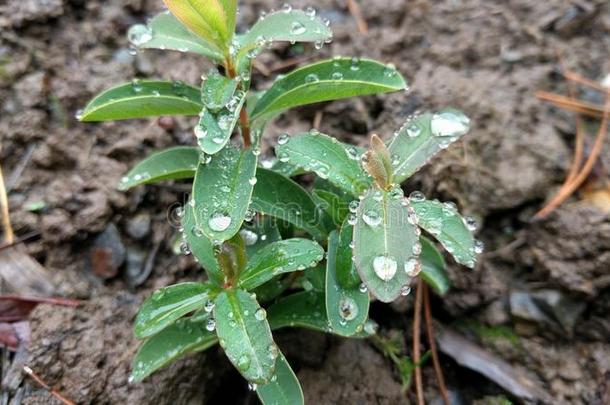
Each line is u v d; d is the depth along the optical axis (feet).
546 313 0.93
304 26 0.78
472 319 0.95
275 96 0.79
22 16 1.04
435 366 0.91
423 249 0.85
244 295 0.73
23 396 0.84
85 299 0.91
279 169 0.86
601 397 0.88
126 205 0.96
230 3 0.75
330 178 0.75
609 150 1.03
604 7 1.15
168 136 1.02
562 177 1.00
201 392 0.87
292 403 0.74
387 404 0.89
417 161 0.76
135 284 0.94
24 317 0.89
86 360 0.86
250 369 0.68
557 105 1.07
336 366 0.90
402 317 0.95
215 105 0.73
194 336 0.78
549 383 0.90
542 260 0.94
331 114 1.05
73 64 1.05
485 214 0.98
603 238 0.92
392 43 1.11
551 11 1.15
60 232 0.94
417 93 1.03
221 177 0.73
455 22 1.14
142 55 1.07
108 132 1.01
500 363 0.91
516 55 1.11
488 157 0.99
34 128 0.99
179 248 0.89
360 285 0.74
